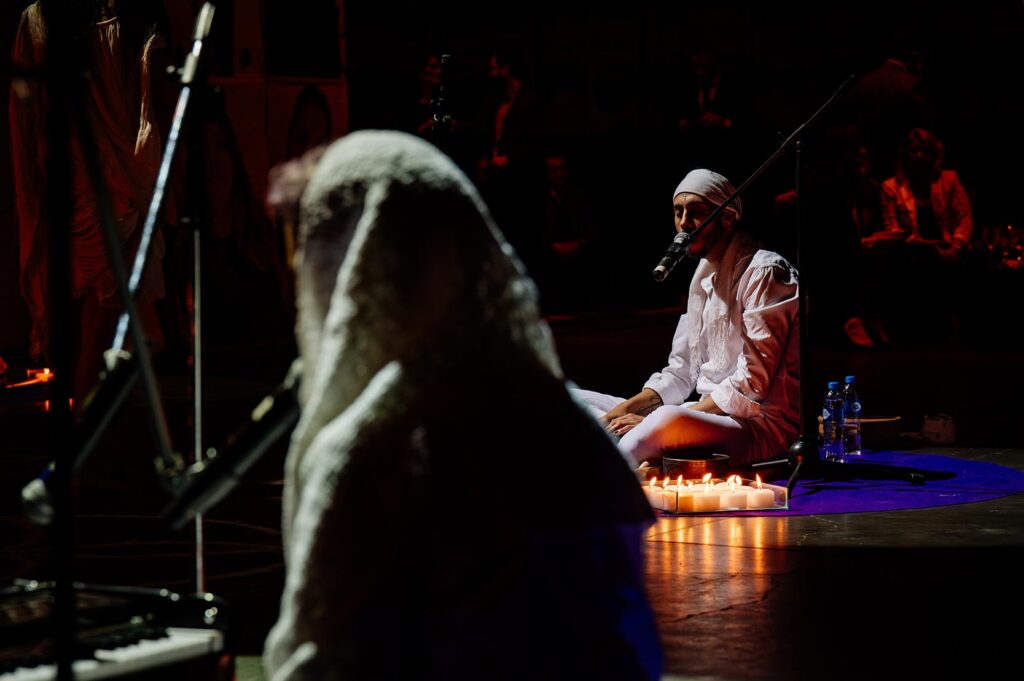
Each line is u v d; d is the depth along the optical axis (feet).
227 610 7.27
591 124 58.59
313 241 6.18
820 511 18.47
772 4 56.49
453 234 5.93
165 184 8.00
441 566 5.81
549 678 6.01
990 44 53.83
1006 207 53.11
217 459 6.57
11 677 6.35
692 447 20.29
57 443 6.27
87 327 23.63
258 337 43.14
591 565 6.18
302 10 44.98
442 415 5.82
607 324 50.85
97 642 6.72
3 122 39.29
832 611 13.37
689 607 13.53
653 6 57.93
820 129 54.29
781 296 20.54
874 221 45.39
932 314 44.04
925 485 20.39
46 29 6.34
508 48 56.18
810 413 20.81
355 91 49.21
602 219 57.72
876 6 55.47
